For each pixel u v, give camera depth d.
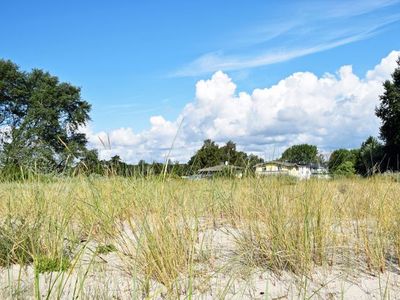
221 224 4.72
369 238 4.04
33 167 4.86
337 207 4.74
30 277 3.01
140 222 3.87
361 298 2.88
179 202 4.17
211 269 3.29
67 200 4.11
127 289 2.83
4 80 39.78
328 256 3.72
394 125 37.66
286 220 3.95
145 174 4.83
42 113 35.25
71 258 3.43
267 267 3.40
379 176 6.14
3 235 3.52
